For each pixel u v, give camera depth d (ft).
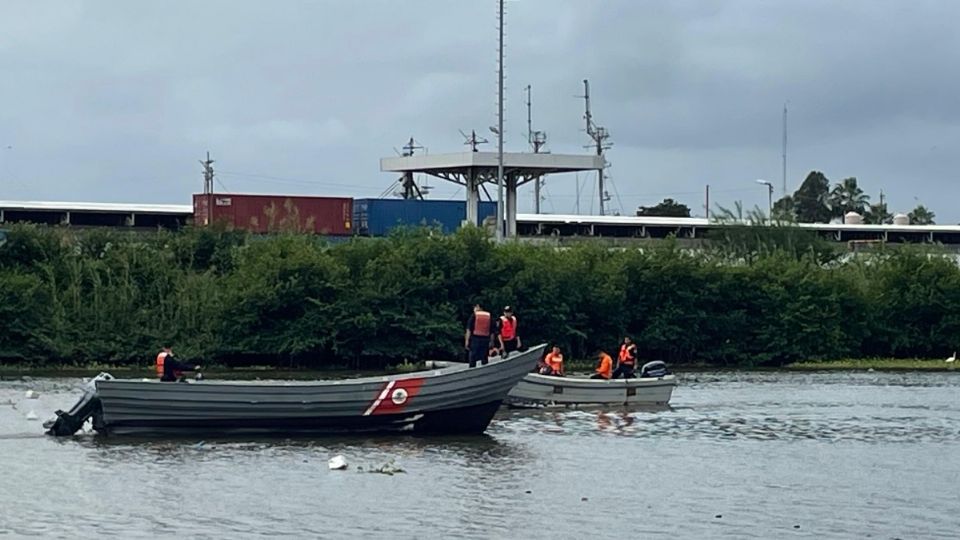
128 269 278.87
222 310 274.16
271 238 291.79
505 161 345.92
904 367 301.22
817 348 312.50
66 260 279.90
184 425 139.95
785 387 235.40
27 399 187.52
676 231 394.93
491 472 123.75
